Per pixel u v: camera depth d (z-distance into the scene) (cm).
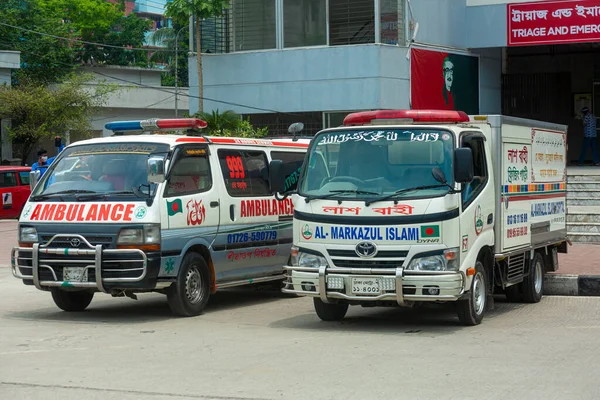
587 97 2981
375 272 935
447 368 760
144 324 1051
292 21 2616
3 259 1784
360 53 2502
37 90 3991
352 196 962
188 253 1105
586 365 771
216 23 2728
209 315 1133
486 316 1101
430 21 2616
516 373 738
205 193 1134
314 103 2583
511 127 1112
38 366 790
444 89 2662
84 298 1169
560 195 1332
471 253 979
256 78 2662
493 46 2692
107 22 6234
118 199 1057
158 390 689
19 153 4188
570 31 2559
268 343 902
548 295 1312
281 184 1024
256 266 1239
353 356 823
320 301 1048
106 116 4825
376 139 985
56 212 1071
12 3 4909
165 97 5072
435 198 934
